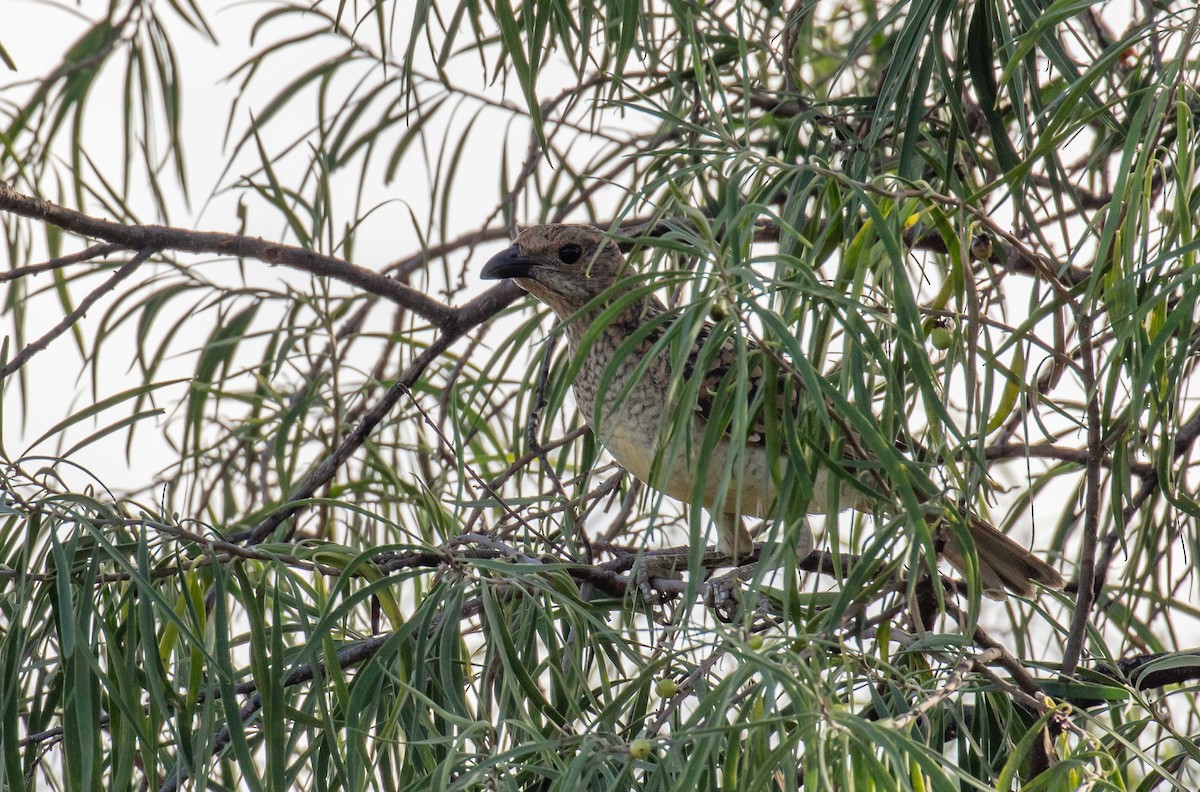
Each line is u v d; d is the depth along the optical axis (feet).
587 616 17.31
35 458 17.37
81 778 16.46
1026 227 20.11
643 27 23.40
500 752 15.79
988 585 25.16
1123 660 22.43
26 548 16.74
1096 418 16.07
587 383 27.17
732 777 14.37
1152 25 16.42
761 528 25.67
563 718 17.76
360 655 20.24
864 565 15.01
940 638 16.96
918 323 14.76
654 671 15.53
